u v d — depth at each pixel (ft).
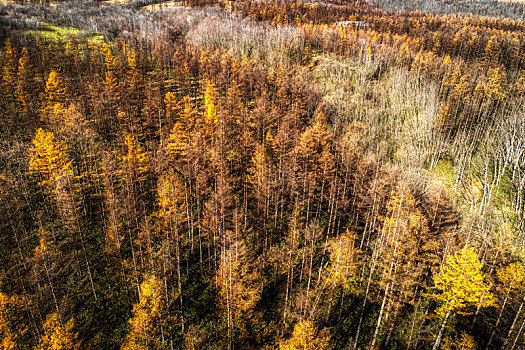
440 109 262.26
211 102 235.20
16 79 255.29
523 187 199.82
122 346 115.75
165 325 121.49
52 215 163.94
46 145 143.84
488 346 125.90
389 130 262.67
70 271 140.56
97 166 186.60
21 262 137.80
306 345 104.06
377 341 128.26
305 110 269.44
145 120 243.19
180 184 161.89
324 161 177.27
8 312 108.78
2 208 150.41
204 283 145.07
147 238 148.46
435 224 164.04
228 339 118.42
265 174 168.86
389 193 171.73
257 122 218.18
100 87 248.52
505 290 122.01
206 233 158.51
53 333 103.09
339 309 138.10
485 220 183.01
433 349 120.78
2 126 222.69
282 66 319.47
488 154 230.68
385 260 122.31
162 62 346.74
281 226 170.71
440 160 231.50
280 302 140.36
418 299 140.56
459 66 328.90
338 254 130.21
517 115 249.34
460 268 112.98
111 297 135.54
